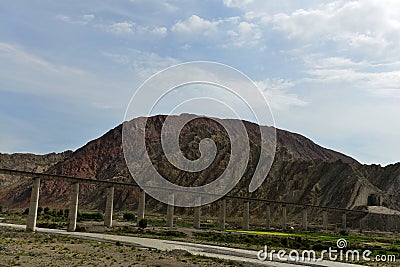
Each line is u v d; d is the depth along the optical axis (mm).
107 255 50531
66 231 96500
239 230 132125
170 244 73375
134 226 116812
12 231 80562
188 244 75062
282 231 138500
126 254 52750
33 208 92062
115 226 111312
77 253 50312
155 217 183500
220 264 49344
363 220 182250
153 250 59938
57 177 97625
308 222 190750
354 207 196375
